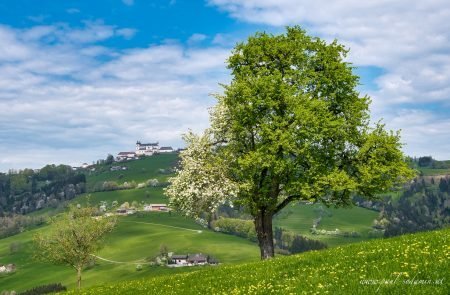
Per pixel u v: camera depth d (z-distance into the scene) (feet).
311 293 47.52
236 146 141.79
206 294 64.28
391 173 133.69
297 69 142.61
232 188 131.95
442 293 39.11
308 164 132.16
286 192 138.92
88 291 107.96
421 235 75.05
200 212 138.92
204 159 139.44
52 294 121.08
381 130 140.46
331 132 130.52
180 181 137.08
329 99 142.31
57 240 198.59
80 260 201.77
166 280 91.30
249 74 139.64
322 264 65.82
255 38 143.95
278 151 130.31
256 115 133.69
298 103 130.52
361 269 53.72
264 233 138.51
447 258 50.29
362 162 136.46
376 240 82.69
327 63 141.79
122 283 113.50
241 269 83.30
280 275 65.62
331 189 128.36
